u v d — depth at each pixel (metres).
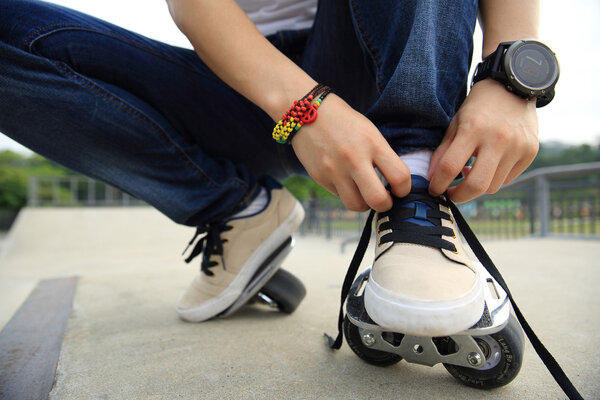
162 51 0.90
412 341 0.62
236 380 0.68
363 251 0.64
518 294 1.38
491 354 0.61
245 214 0.99
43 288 1.60
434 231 0.62
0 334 0.96
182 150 0.88
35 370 0.73
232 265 0.99
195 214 0.94
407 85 0.60
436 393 0.62
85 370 0.73
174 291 1.50
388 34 0.68
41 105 0.75
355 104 1.01
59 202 13.38
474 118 0.57
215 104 0.96
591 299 1.29
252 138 1.06
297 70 0.64
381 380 0.67
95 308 1.24
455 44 0.64
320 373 0.70
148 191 0.90
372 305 0.58
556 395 0.61
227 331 0.96
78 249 6.56
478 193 0.59
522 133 0.58
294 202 1.04
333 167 0.60
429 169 0.65
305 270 1.98
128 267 4.29
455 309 0.52
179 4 0.63
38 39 0.75
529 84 0.57
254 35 0.65
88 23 0.82
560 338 0.89
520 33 0.65
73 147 0.82
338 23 0.85
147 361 0.77
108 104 0.78
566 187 4.52
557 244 3.55
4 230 22.09
